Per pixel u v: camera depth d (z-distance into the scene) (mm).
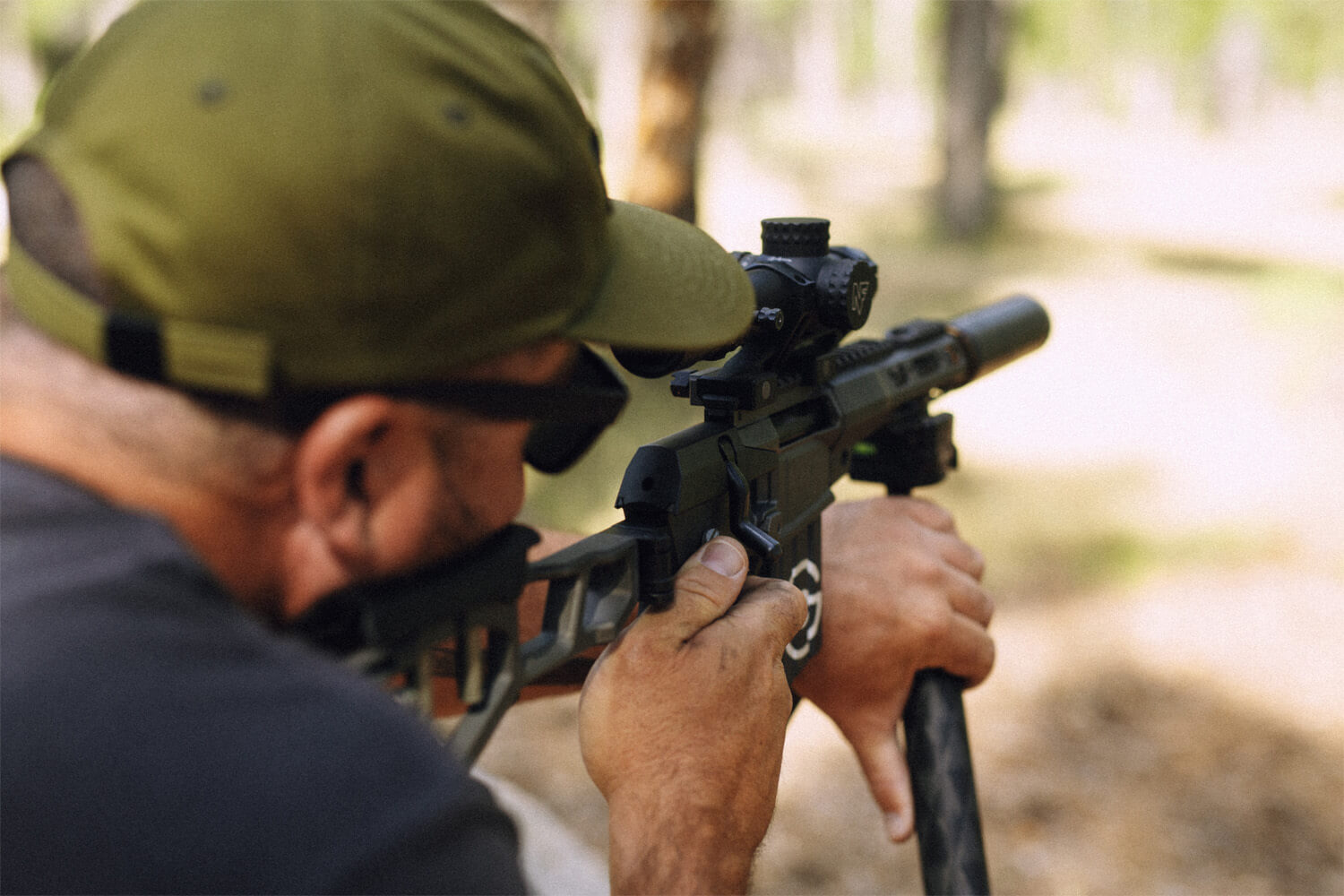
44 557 582
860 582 1344
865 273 1150
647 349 784
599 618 922
